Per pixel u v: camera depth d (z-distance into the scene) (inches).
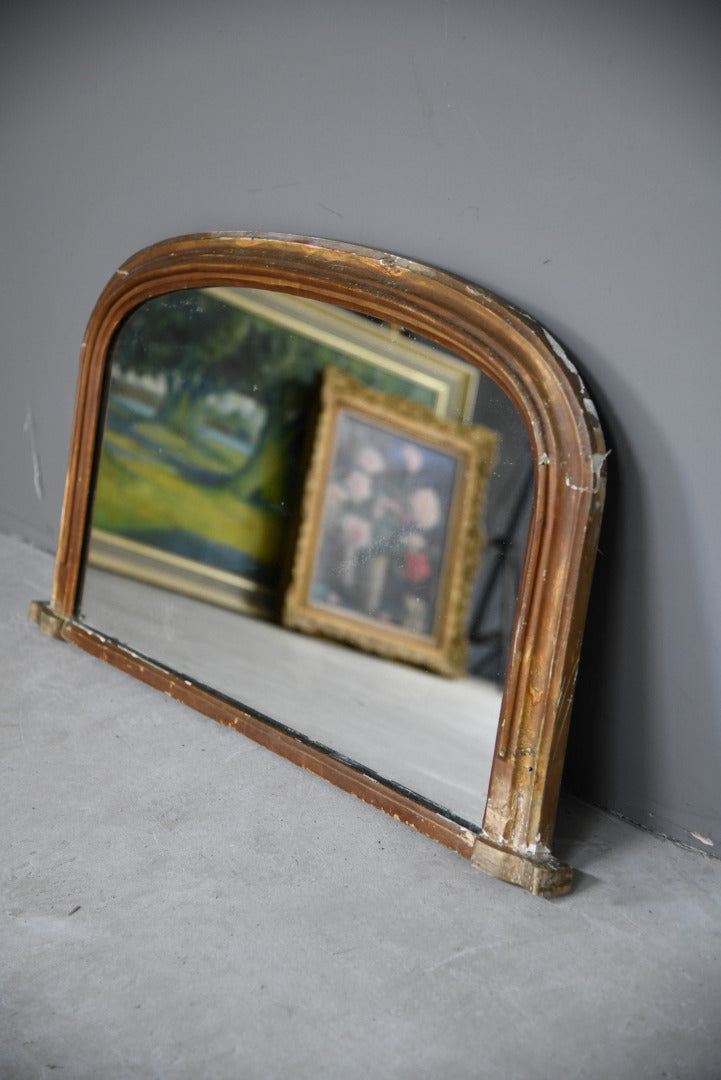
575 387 60.7
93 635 88.3
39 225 107.7
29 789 66.3
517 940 56.9
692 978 55.6
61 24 100.1
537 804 61.7
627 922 59.9
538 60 64.0
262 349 105.2
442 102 69.2
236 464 111.2
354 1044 47.9
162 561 102.4
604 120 61.7
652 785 70.2
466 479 108.8
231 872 60.1
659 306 61.3
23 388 112.3
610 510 67.1
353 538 117.3
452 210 69.9
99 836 62.1
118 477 94.9
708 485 61.7
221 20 83.4
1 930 52.7
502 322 63.7
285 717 79.4
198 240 79.7
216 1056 46.3
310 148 78.2
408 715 88.4
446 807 67.0
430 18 69.0
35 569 106.0
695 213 58.9
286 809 67.6
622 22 60.0
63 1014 47.7
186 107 88.1
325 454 117.5
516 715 61.8
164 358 97.3
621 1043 49.9
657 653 67.3
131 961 51.7
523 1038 49.4
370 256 69.5
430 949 55.2
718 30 56.4
